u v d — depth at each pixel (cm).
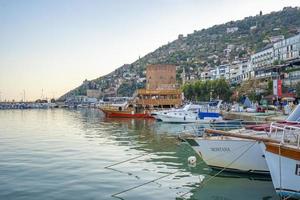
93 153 2898
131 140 3838
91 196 1645
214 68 19000
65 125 6278
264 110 7506
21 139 3962
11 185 1838
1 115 11138
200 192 1723
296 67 9356
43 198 1612
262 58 13150
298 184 1514
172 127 5584
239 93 11062
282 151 1523
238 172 2069
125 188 1789
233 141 2038
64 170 2208
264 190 1759
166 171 2184
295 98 7681
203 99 11250
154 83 12794
